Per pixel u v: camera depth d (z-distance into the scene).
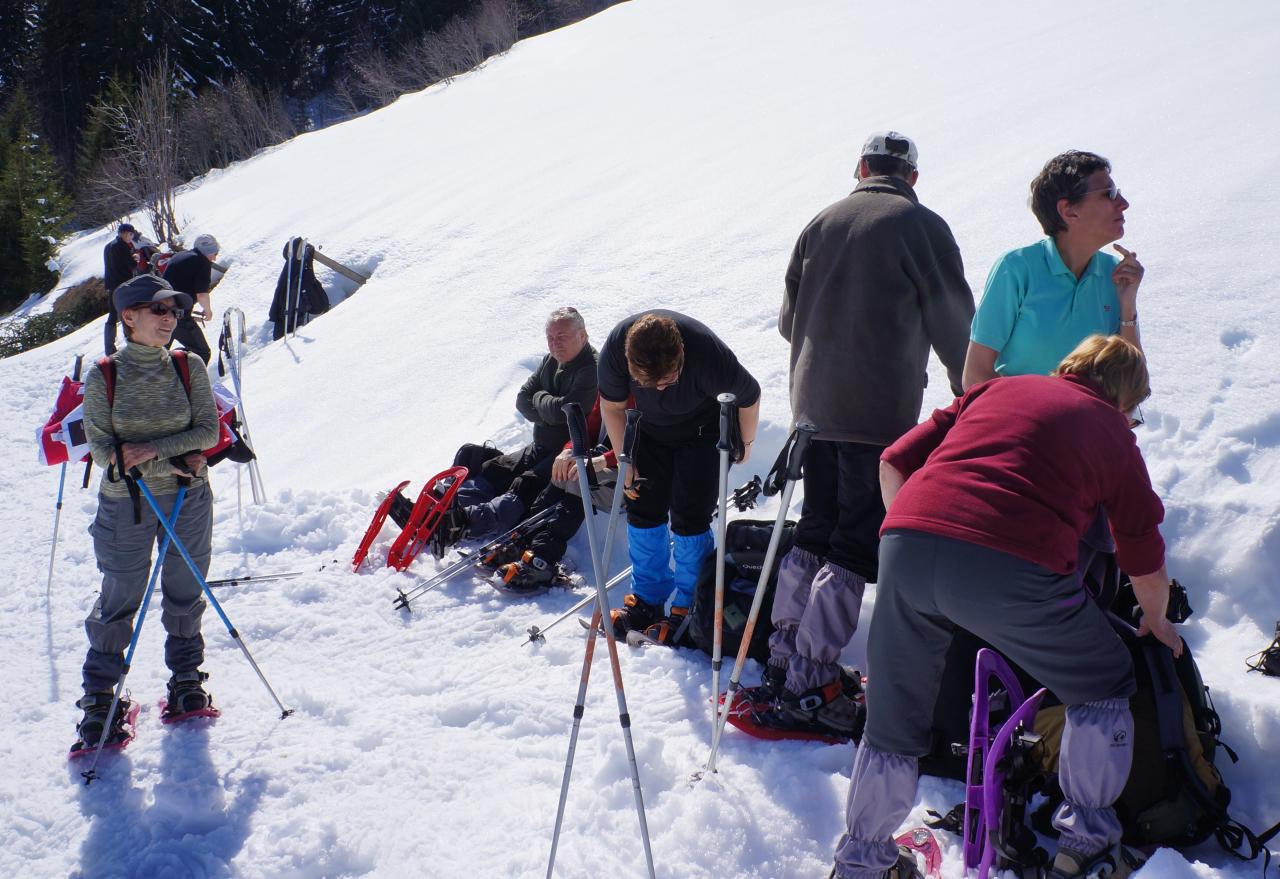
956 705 2.90
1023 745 2.50
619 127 14.18
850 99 11.73
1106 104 8.40
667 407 3.64
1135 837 2.55
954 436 2.38
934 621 2.30
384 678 3.84
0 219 31.28
